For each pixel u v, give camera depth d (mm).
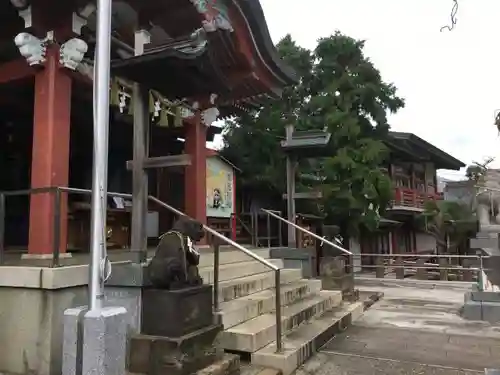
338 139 15609
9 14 6547
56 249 4555
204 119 10180
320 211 13773
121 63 4492
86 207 8297
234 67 8875
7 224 9445
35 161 6223
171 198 12242
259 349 5297
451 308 9398
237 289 6523
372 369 5320
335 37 17828
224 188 12461
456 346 6367
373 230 15648
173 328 4254
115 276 4531
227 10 7766
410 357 5816
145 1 7430
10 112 9273
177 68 4508
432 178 29266
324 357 5785
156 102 7680
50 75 6246
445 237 21969
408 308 9398
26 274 4527
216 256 5652
